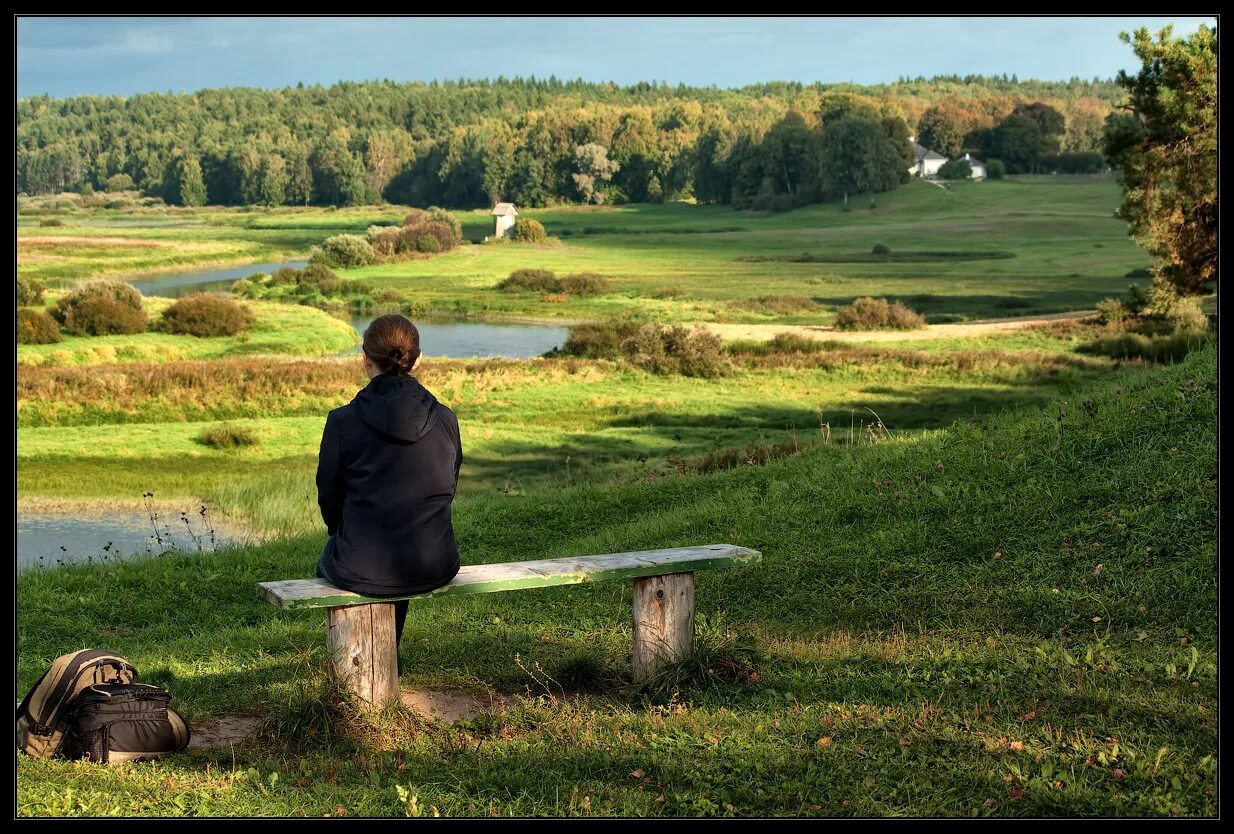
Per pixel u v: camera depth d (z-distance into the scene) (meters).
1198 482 7.77
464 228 191.75
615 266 118.25
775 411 36.91
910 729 4.79
